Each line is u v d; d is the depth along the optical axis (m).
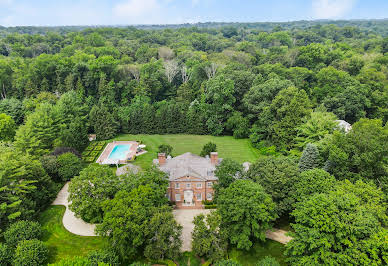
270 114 82.44
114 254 38.78
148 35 198.38
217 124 96.75
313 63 126.38
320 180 44.69
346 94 88.50
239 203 40.34
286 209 44.59
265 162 49.53
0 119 75.25
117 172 59.00
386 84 99.25
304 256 36.00
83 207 46.06
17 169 48.38
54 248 44.12
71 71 105.31
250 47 148.75
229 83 94.88
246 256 42.44
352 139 50.47
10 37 156.75
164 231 38.03
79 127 83.88
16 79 103.19
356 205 37.66
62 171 62.19
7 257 38.84
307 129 66.38
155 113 99.19
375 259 33.28
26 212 46.78
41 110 77.31
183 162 57.38
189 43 173.75
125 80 111.62
